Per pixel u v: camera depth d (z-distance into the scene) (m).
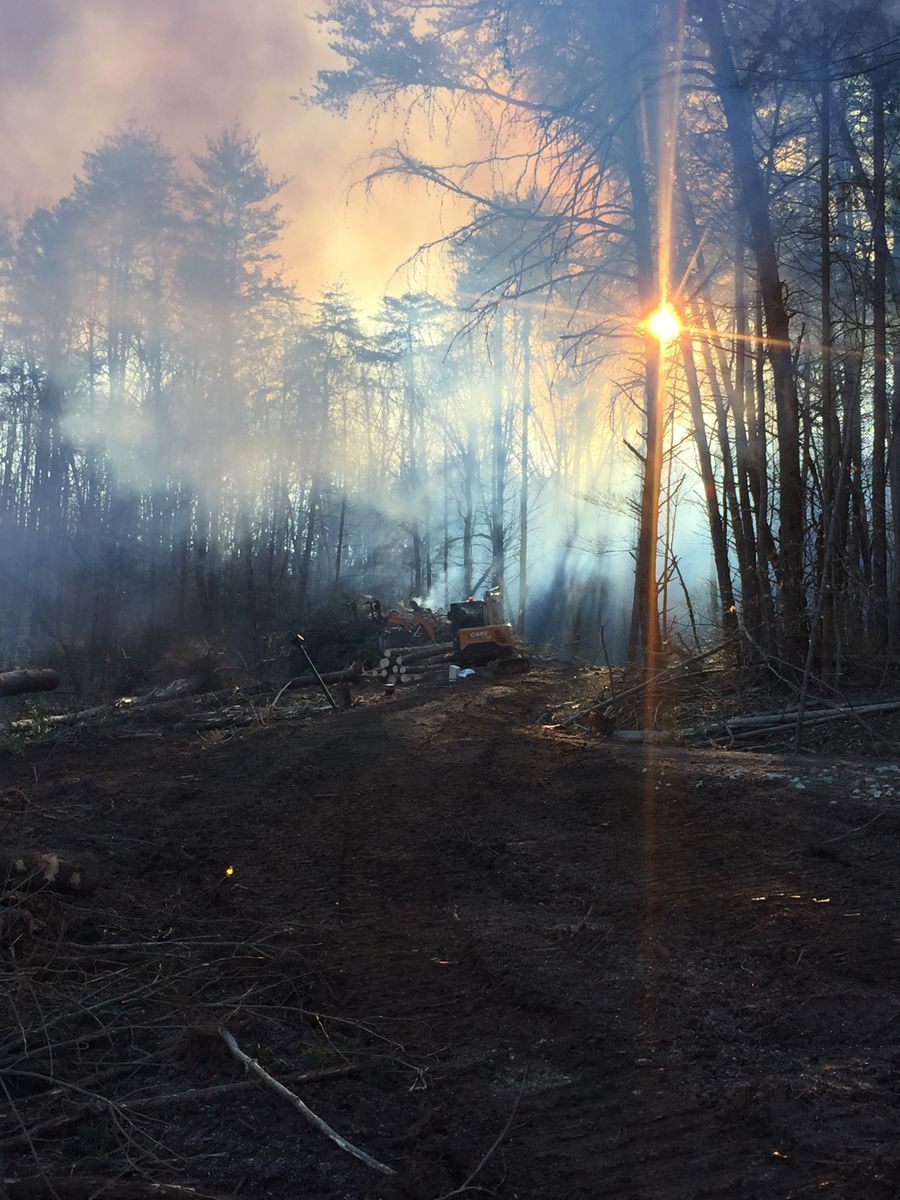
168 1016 4.46
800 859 6.83
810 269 17.06
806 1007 4.45
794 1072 3.80
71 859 6.10
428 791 10.12
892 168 16.09
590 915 5.93
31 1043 4.15
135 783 11.02
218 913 6.17
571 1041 4.15
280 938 5.69
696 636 17.05
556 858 7.29
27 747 14.15
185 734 15.84
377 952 5.43
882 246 15.06
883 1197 2.95
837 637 13.27
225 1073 3.90
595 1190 3.07
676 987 4.71
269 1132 3.45
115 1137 3.38
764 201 13.99
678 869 6.81
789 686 13.22
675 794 8.96
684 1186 3.08
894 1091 3.62
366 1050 4.16
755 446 16.42
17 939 4.98
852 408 13.82
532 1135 3.43
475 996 4.75
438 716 16.11
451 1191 3.08
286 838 8.30
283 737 14.48
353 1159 3.27
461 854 7.58
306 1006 4.70
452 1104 3.68
